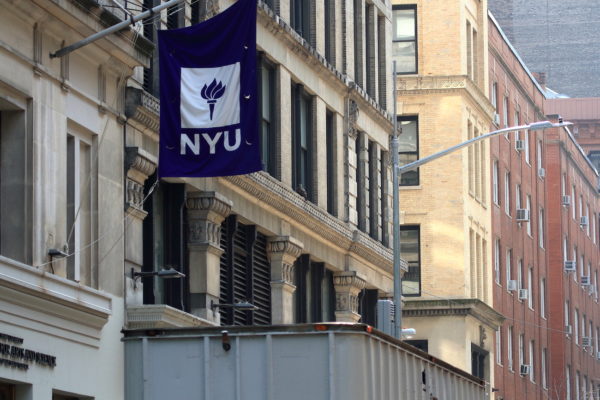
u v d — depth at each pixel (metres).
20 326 30.05
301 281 51.97
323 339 29.31
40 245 31.36
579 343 132.75
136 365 30.23
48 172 31.91
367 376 29.53
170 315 36.25
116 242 35.16
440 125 85.56
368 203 60.03
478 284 90.25
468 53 90.25
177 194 40.09
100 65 34.62
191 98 32.44
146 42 36.03
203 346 29.94
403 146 85.81
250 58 32.31
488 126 93.69
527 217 103.81
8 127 31.33
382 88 63.31
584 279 136.00
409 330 55.91
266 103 49.00
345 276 55.72
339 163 55.94
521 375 102.19
